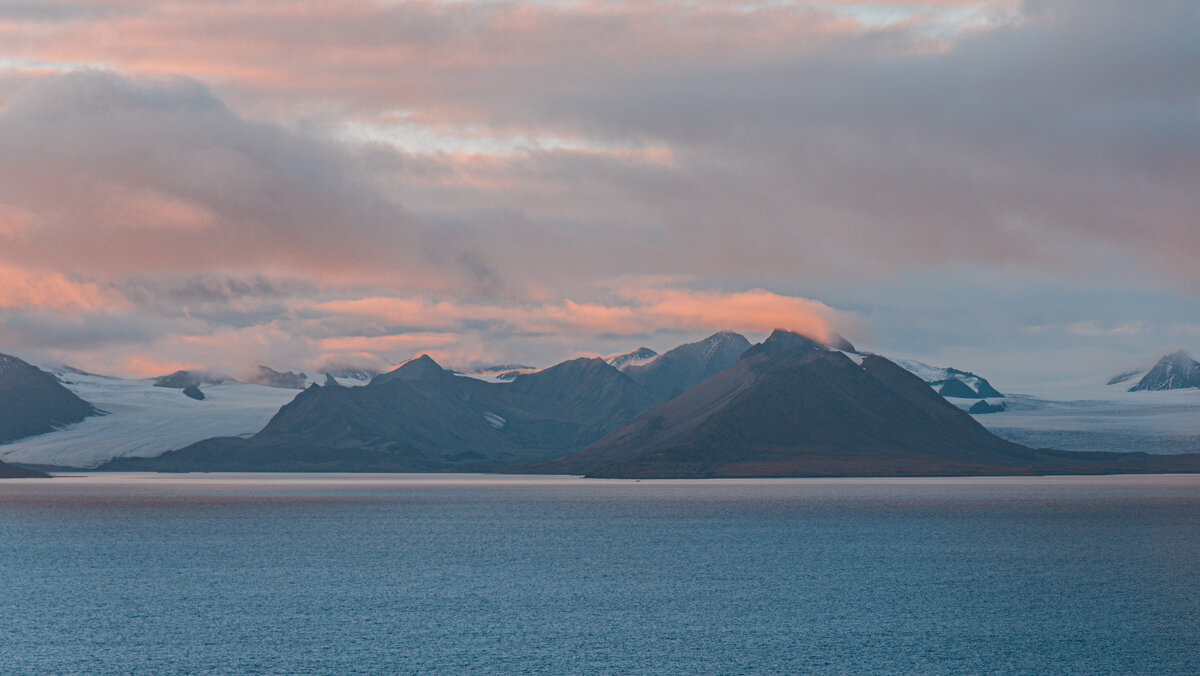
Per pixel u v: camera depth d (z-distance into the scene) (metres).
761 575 113.44
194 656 74.12
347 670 70.31
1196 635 80.69
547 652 75.19
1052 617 87.75
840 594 99.94
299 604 94.62
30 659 73.50
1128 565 120.94
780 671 70.19
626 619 87.12
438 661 72.62
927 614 89.25
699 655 74.38
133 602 95.81
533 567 120.56
